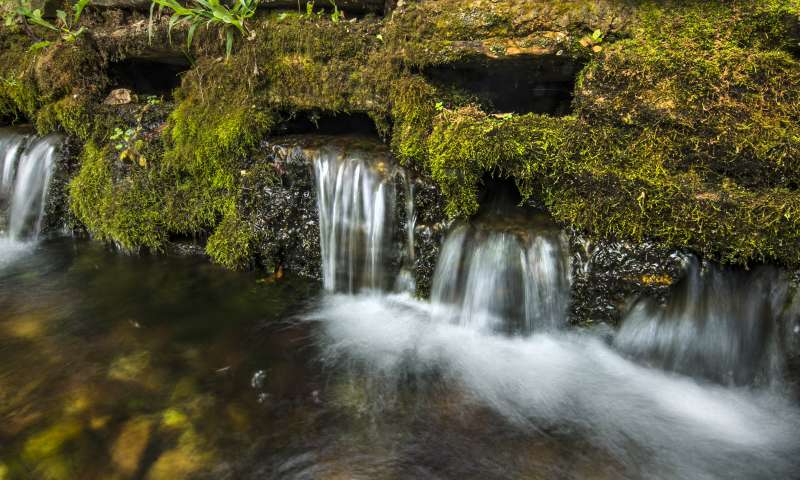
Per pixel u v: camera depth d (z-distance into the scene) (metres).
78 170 4.59
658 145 2.71
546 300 3.13
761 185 2.58
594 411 2.68
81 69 4.43
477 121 3.02
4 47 4.98
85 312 3.54
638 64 2.71
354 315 3.57
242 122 3.72
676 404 2.71
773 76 2.52
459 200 3.21
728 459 2.37
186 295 3.78
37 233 4.74
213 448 2.41
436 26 3.17
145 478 2.24
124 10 4.45
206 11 3.59
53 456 2.32
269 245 3.92
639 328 2.94
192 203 4.07
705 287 2.76
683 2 2.72
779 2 2.53
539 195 3.15
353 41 3.44
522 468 2.32
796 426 2.55
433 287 3.49
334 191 3.62
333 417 2.62
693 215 2.61
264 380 2.89
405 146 3.31
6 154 4.83
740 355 2.75
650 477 2.28
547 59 3.03
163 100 4.57
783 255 2.50
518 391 2.83
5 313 3.50
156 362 3.02
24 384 2.79
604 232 2.88
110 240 4.42
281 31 3.59
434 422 2.60
